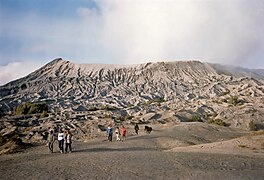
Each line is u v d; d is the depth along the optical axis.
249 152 31.50
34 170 23.83
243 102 165.62
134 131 72.38
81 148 43.25
